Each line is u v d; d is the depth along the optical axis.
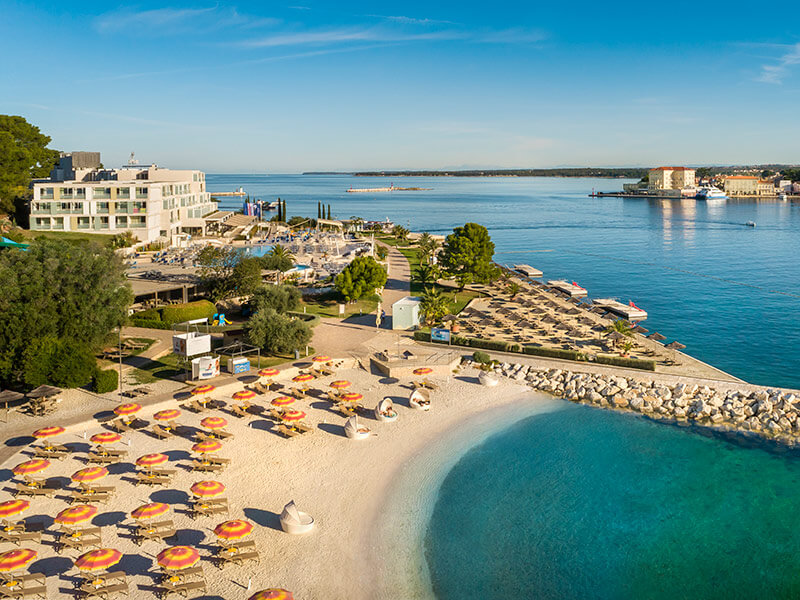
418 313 80.38
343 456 44.94
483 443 48.34
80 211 137.25
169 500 37.72
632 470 44.50
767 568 33.84
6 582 28.67
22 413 49.31
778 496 41.25
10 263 58.81
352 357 65.75
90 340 59.41
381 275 91.50
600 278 133.25
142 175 195.38
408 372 62.47
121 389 54.84
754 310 101.12
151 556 32.25
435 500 39.78
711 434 50.66
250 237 174.38
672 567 33.84
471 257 98.62
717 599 31.41
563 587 32.06
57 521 32.19
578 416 54.03
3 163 127.50
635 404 55.81
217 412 51.31
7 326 53.84
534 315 88.06
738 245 189.00
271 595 27.50
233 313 84.38
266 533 35.06
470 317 86.00
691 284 125.31
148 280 91.00
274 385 58.09
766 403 54.12
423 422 51.81
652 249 180.88
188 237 160.00
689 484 42.72
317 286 102.88
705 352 76.44
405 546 34.88
